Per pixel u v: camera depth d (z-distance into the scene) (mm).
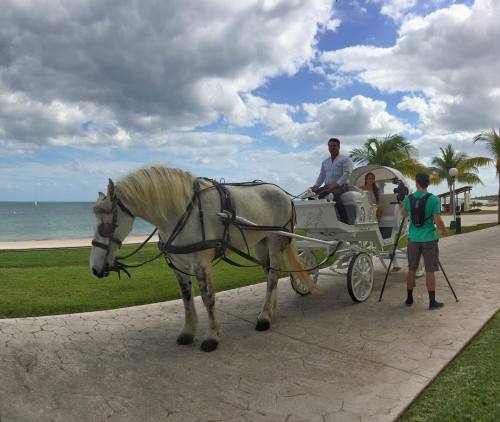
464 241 14977
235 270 9727
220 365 4266
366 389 3660
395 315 5824
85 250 14914
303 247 6816
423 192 6133
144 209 4473
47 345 4812
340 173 6875
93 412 3379
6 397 3623
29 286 7672
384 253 7555
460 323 5316
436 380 3826
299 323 5598
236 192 5129
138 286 7871
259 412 3342
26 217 80062
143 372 4121
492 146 25578
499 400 3365
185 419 3260
